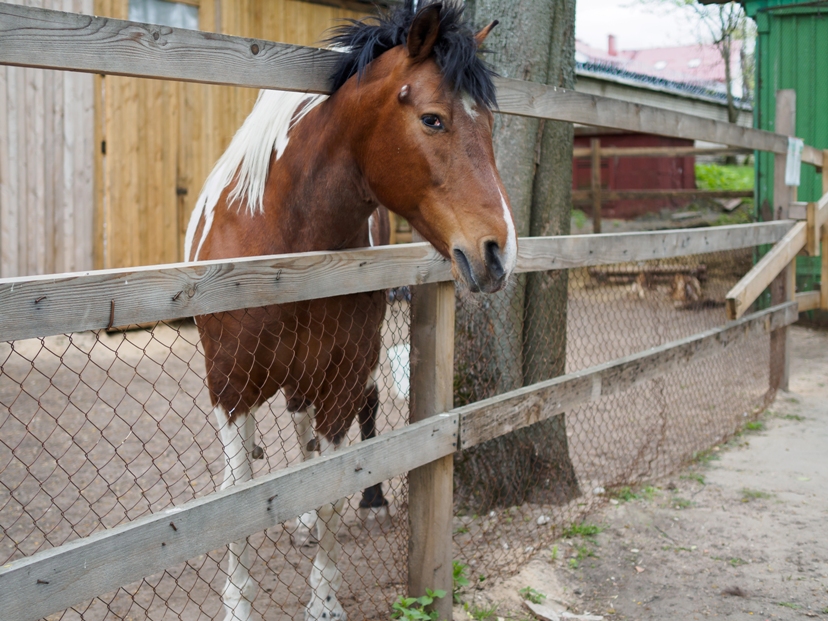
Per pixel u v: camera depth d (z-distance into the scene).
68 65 1.33
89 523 2.98
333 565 2.38
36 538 2.82
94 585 1.34
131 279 1.37
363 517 3.19
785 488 3.42
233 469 2.14
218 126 7.01
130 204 6.45
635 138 11.95
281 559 2.85
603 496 3.26
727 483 3.48
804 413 4.57
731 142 3.76
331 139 1.96
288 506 1.72
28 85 5.83
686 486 3.45
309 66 1.86
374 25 1.98
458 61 1.71
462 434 2.23
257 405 2.21
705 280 7.94
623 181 12.15
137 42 1.44
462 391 3.12
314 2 7.66
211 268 1.53
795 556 2.79
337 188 2.00
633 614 2.44
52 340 5.77
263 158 2.13
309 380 2.22
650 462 3.56
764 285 3.92
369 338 2.28
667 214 10.90
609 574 2.69
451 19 1.79
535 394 2.49
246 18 7.07
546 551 2.83
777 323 4.53
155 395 4.91
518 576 2.64
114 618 2.37
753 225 4.02
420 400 2.23
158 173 6.62
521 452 3.21
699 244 3.44
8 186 5.83
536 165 3.18
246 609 2.23
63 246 6.14
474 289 1.70
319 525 2.33
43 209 6.00
